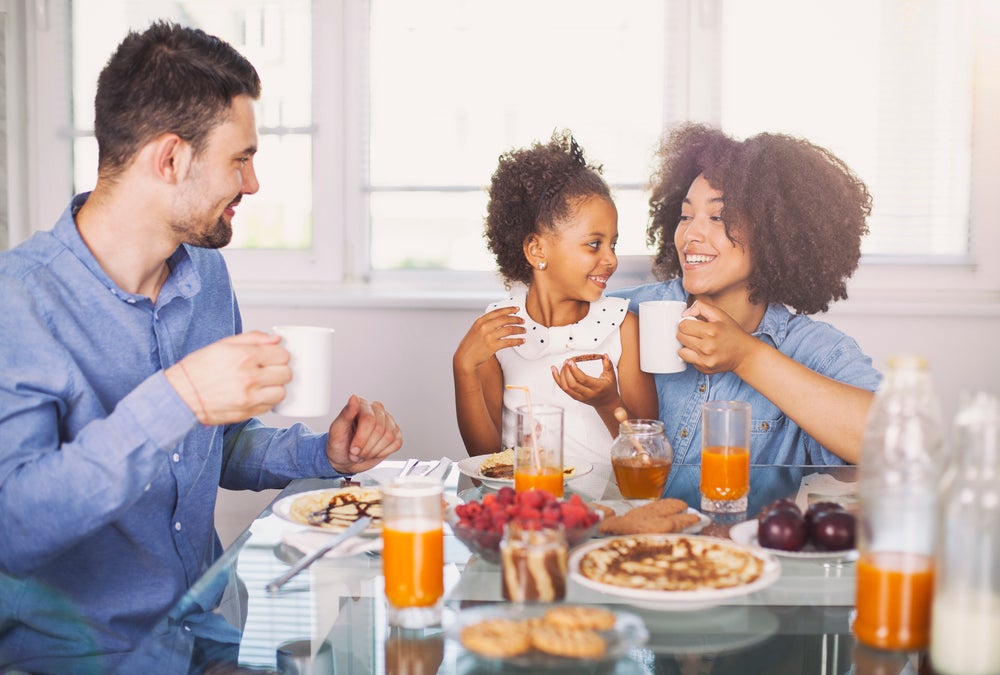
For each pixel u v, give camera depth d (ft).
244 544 3.63
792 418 5.31
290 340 3.60
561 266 6.34
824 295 6.24
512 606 2.84
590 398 5.87
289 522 3.83
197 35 4.00
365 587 3.24
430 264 8.14
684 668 2.65
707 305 5.21
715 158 6.28
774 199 6.09
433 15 7.85
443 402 7.70
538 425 3.84
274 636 2.89
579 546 3.34
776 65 7.57
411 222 8.09
